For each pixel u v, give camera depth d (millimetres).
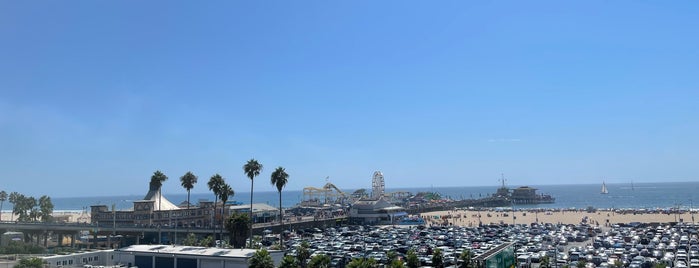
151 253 118438
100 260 130750
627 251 147500
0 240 178000
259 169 179125
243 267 108500
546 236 189875
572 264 130000
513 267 89875
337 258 140375
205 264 112438
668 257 134750
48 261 119375
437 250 110062
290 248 162750
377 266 93688
